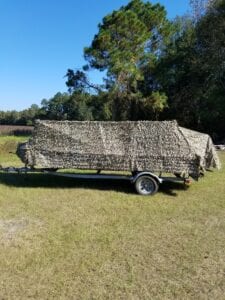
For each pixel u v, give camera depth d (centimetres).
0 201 977
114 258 622
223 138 3553
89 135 1138
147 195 1078
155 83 3969
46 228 766
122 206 951
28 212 880
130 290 521
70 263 600
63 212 885
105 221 819
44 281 542
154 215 873
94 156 1120
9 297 499
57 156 1138
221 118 3569
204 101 3491
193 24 3809
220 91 3419
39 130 1154
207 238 721
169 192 1121
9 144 2275
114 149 1117
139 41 3266
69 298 499
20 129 5488
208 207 954
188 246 678
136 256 632
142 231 757
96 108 3591
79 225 787
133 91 3634
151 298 502
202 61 3509
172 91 3888
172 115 3828
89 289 522
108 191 1116
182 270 583
